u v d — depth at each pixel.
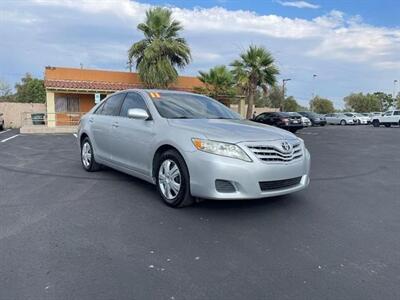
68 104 24.11
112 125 6.14
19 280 2.94
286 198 5.48
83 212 4.66
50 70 24.28
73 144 13.13
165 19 23.75
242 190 4.26
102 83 24.72
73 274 3.05
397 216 4.80
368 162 9.84
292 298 2.75
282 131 5.05
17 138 16.11
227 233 4.02
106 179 6.54
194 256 3.44
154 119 5.24
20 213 4.58
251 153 4.29
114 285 2.89
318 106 81.81
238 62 26.69
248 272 3.14
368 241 3.91
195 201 4.77
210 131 4.53
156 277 3.03
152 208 4.84
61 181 6.38
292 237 3.96
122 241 3.76
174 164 4.77
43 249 3.53
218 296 2.76
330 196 5.76
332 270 3.22
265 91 27.67
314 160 10.12
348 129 30.03
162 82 23.70
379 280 3.05
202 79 27.27
